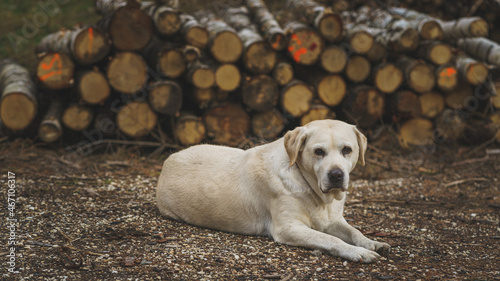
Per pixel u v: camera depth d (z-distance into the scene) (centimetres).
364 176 610
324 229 373
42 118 699
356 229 381
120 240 362
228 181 389
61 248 340
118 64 647
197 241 364
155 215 429
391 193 550
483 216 470
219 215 388
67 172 575
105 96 657
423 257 353
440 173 632
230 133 698
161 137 684
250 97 682
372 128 739
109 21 635
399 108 715
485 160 678
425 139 738
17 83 689
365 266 327
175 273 308
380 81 706
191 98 691
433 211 484
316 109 703
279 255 340
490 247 381
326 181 331
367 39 694
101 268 312
